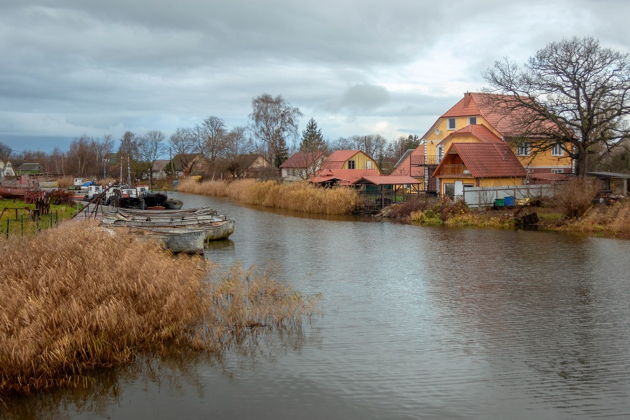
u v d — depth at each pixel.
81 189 62.69
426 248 26.91
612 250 25.38
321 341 13.11
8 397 10.22
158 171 124.38
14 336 10.78
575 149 44.41
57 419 9.56
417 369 11.53
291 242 29.36
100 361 11.48
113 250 15.70
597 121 40.09
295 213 46.44
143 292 13.14
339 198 45.44
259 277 18.88
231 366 11.64
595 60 37.72
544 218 34.97
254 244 28.61
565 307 16.08
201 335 12.90
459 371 11.43
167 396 10.34
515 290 18.14
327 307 15.98
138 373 11.26
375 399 10.21
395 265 22.56
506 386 10.73
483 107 52.44
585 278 19.75
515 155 45.00
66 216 31.58
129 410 9.85
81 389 10.59
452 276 20.33
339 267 22.17
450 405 9.98
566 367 11.64
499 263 22.75
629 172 52.12
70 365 11.07
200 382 10.90
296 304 15.48
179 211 36.06
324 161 75.75
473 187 40.28
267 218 42.31
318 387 10.70
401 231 33.69
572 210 33.38
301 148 79.56
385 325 14.38
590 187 33.59
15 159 132.12
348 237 31.22
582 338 13.40
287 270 21.55
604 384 10.83
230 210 49.19
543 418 9.52
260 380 10.99
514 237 30.08
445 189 44.78
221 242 29.42
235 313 14.11
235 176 86.81
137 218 30.12
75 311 11.69
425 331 13.91
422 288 18.45
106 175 105.19
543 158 47.75
